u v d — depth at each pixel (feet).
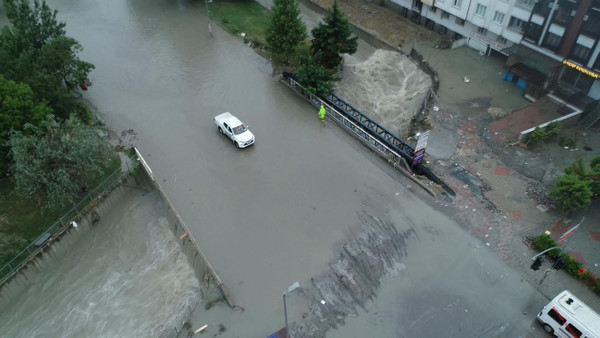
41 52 108.99
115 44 153.79
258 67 142.92
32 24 119.65
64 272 86.74
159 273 85.56
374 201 97.50
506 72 140.77
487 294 79.77
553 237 89.45
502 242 88.58
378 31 169.58
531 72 133.69
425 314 76.69
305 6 187.21
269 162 107.34
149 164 106.11
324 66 141.38
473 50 159.53
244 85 134.41
